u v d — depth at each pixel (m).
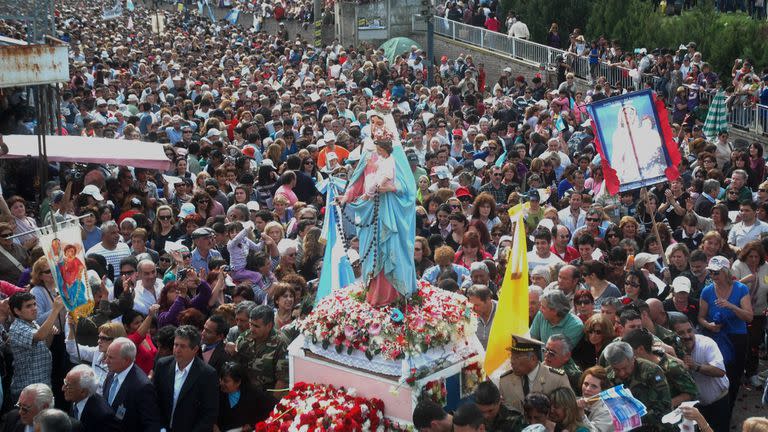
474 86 29.20
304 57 34.03
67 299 8.94
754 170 17.34
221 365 8.62
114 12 54.41
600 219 12.84
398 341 7.58
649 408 7.80
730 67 29.00
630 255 10.99
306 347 8.16
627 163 13.28
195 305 10.06
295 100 24.56
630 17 31.80
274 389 8.66
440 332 7.68
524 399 7.47
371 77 29.88
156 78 26.72
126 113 22.62
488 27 35.53
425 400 7.09
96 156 14.64
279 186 15.15
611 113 13.30
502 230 13.15
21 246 11.62
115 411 8.14
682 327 9.35
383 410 7.71
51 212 9.77
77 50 33.25
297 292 10.16
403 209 7.70
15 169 15.52
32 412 7.60
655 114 13.26
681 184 14.73
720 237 11.70
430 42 27.98
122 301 9.48
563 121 21.17
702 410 9.45
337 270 8.82
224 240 12.13
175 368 8.33
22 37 17.52
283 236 12.42
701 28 30.20
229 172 15.77
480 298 8.98
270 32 48.75
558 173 17.47
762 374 11.69
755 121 23.88
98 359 8.93
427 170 17.52
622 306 9.02
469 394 7.90
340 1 39.25
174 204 15.42
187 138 19.39
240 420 8.54
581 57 30.42
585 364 8.79
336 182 8.88
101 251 11.95
